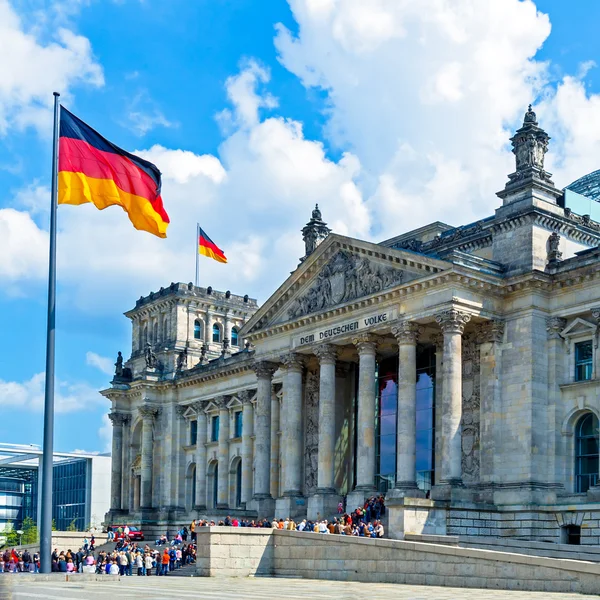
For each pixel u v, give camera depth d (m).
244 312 166.25
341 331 104.50
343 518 91.06
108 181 61.09
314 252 107.44
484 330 96.44
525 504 90.19
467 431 96.81
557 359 94.25
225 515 122.94
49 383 55.19
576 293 93.75
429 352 106.12
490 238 102.12
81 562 111.75
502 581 61.97
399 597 50.56
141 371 161.75
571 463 92.62
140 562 100.62
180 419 153.75
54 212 57.34
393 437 110.12
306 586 63.62
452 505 87.38
